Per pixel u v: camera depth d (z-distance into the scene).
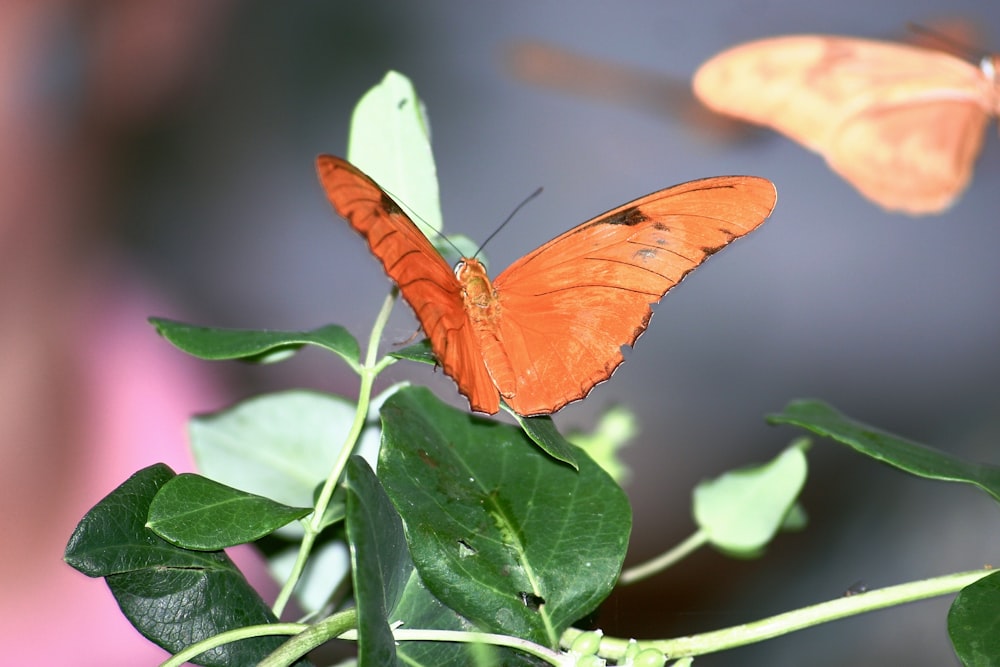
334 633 0.63
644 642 0.64
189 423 0.67
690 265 0.67
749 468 0.68
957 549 0.81
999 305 1.01
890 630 0.79
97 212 0.98
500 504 0.65
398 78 0.66
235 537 0.63
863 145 0.95
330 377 0.90
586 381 0.67
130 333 0.90
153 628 0.63
